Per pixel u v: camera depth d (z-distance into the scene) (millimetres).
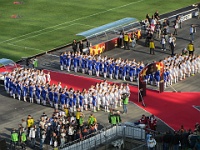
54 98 87938
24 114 87438
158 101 89562
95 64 98312
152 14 129125
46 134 79000
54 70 102188
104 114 86188
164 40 107438
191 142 72188
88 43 106250
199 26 120188
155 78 92250
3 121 85750
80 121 80375
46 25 124688
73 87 94750
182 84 95062
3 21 127562
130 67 95812
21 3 138375
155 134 77062
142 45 111062
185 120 83938
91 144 77438
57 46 113375
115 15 129250
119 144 78625
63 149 75062
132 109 87438
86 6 135250
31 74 93500
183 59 96812
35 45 114375
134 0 138875
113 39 109562
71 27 123125
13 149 78125
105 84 88688
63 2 138375
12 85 92125
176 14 127312
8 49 112750
